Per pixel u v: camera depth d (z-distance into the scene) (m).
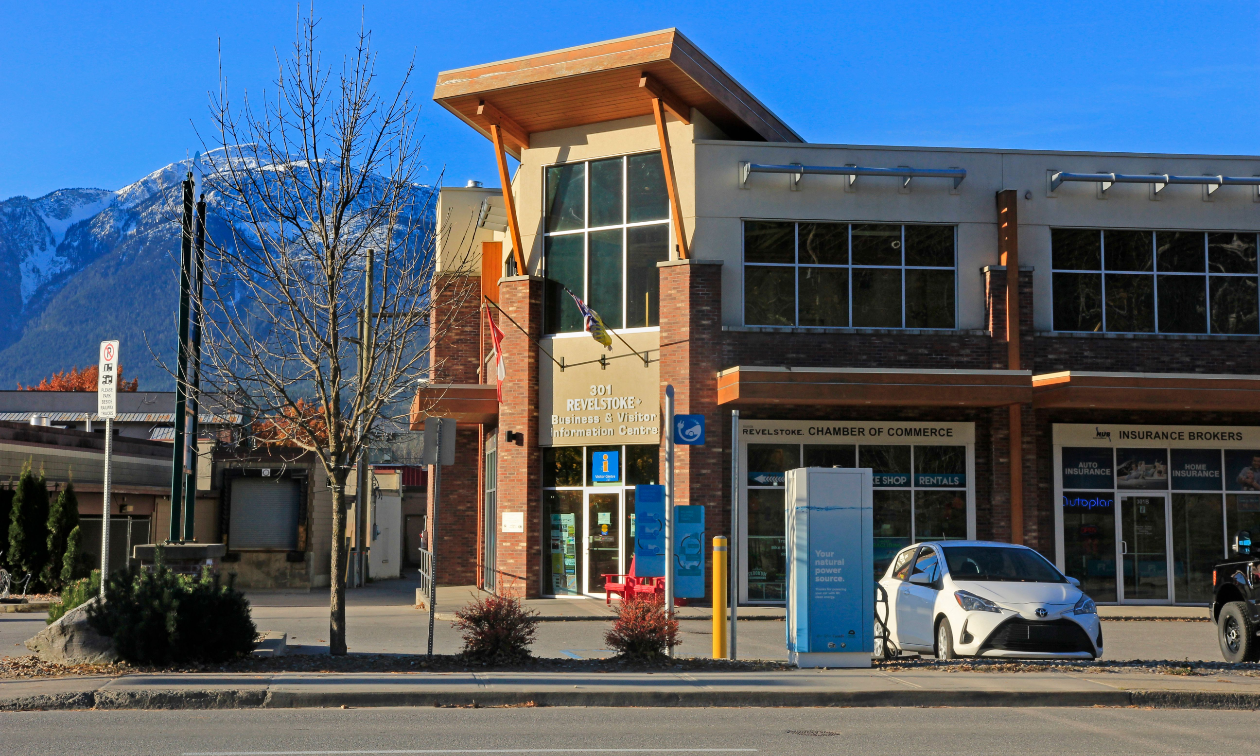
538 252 26.86
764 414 25.06
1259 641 14.98
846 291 25.61
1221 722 10.45
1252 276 26.52
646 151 26.08
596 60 24.23
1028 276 25.70
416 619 22.06
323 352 14.07
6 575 24.12
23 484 25.95
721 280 25.16
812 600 13.27
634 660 13.31
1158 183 26.00
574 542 26.00
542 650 16.38
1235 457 25.97
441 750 8.44
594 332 25.03
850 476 13.47
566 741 8.92
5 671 12.10
